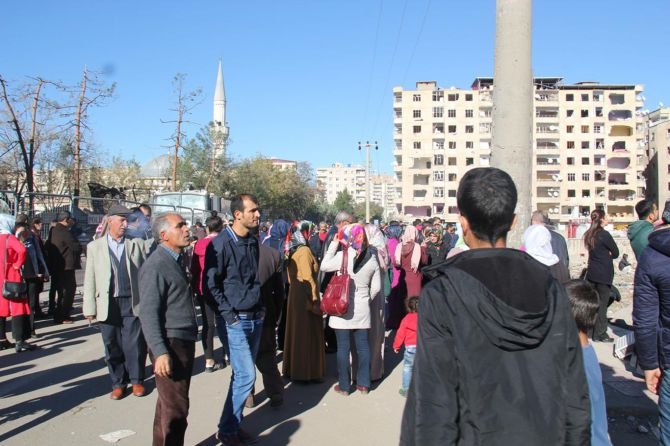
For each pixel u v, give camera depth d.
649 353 3.55
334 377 7.18
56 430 5.19
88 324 10.80
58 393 6.39
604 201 93.69
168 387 4.21
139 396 6.29
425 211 95.75
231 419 4.78
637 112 96.38
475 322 1.94
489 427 1.89
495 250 2.09
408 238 9.73
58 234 10.83
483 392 1.91
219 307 4.78
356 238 6.25
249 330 4.85
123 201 16.47
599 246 8.49
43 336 9.64
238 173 62.16
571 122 94.81
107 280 6.16
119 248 6.33
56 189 37.34
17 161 33.38
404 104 96.31
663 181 88.31
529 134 6.20
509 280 1.98
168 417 4.18
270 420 5.51
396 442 4.93
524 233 5.61
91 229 16.34
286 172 75.50
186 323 4.33
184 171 53.03
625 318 10.70
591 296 3.00
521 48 6.14
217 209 26.02
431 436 1.89
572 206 94.12
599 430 2.87
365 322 6.32
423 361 1.99
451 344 1.96
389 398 6.22
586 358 2.97
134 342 6.26
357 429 5.25
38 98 28.42
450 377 1.95
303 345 6.76
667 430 3.49
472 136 95.00
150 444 4.86
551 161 94.69
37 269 9.52
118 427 5.27
